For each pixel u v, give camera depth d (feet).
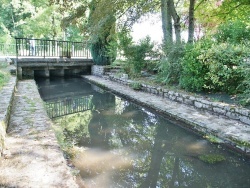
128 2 29.96
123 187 9.31
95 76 43.09
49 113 20.30
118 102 25.09
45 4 65.05
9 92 18.74
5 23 92.32
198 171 10.74
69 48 44.09
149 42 33.24
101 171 10.40
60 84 36.88
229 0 36.81
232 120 15.89
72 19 36.40
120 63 41.50
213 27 43.91
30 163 8.91
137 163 11.37
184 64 23.12
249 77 16.93
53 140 11.10
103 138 14.51
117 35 34.99
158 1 32.60
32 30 70.13
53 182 7.73
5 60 38.58
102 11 31.07
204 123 15.23
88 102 25.05
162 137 14.80
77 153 12.12
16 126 12.85
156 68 32.32
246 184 9.66
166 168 11.04
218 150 12.73
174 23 33.04
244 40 22.18
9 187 7.35
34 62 38.86
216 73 20.25
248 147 11.60
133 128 16.56
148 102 21.84
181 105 20.61
